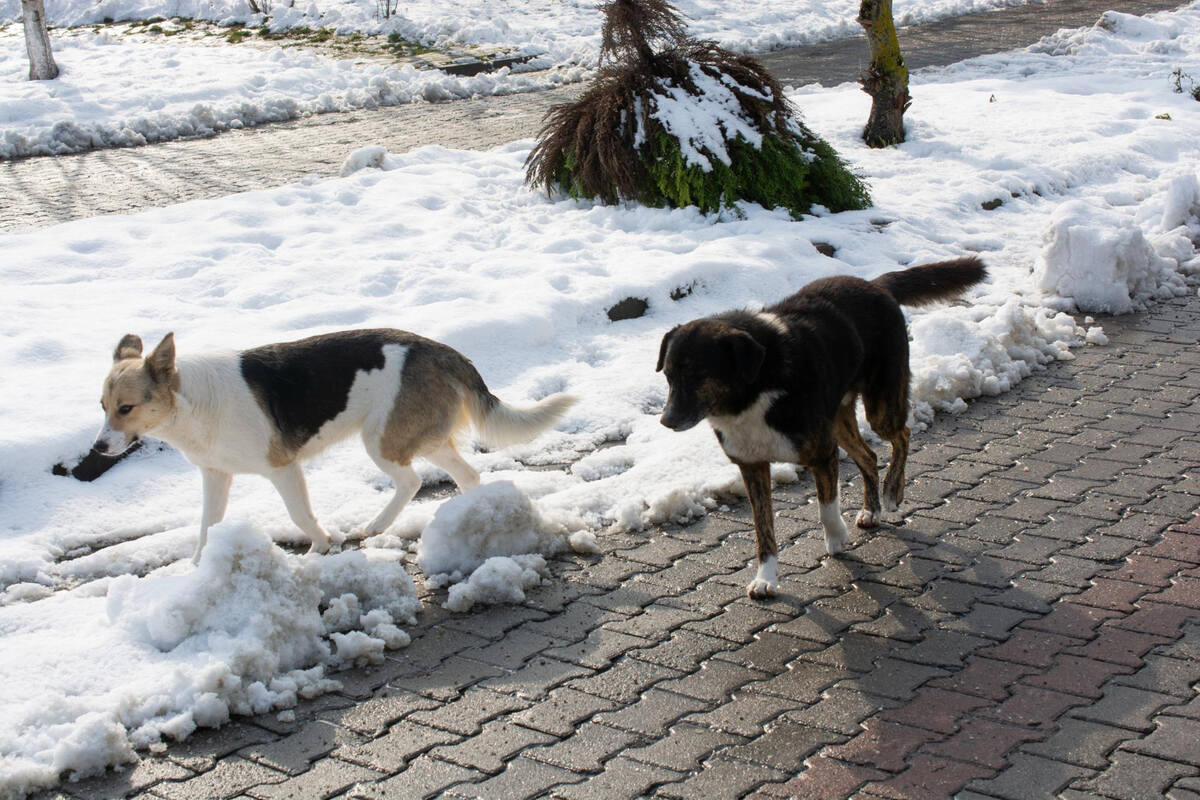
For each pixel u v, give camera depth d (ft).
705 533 18.93
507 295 27.81
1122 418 23.06
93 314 26.16
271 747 13.12
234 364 17.62
